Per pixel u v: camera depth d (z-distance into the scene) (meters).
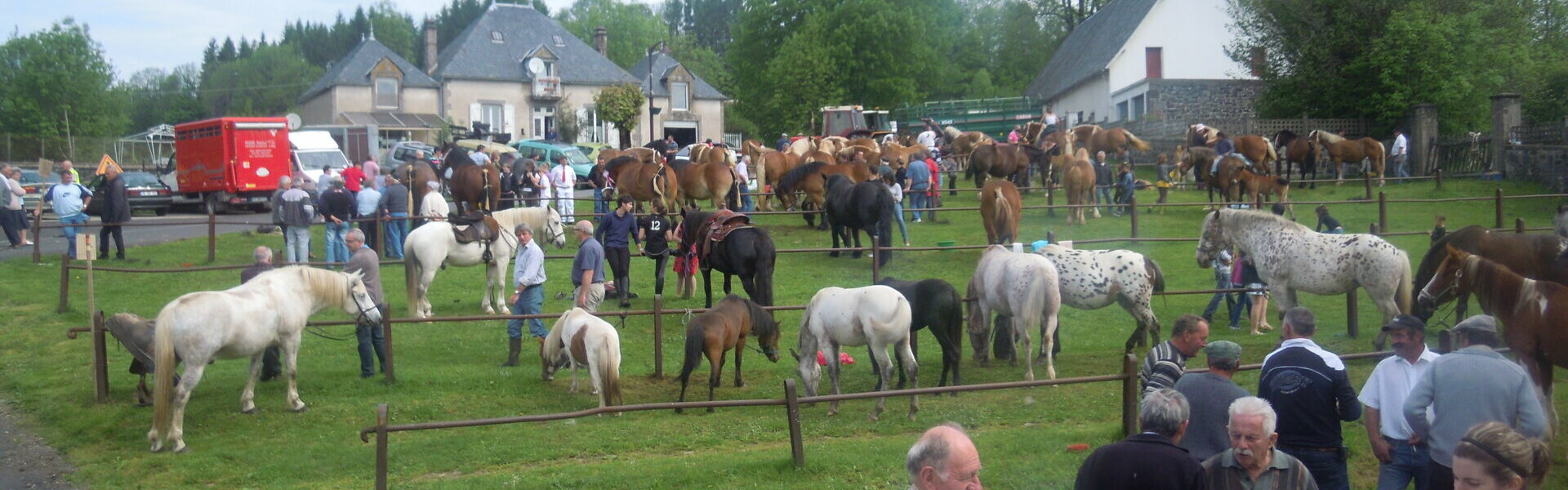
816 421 11.78
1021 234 24.78
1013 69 81.75
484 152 32.66
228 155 30.28
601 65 66.75
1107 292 13.41
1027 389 12.77
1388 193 30.67
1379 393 7.52
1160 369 7.87
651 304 18.42
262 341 11.80
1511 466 4.69
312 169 35.44
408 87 61.81
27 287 19.00
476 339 16.22
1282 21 41.62
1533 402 6.67
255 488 10.03
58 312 17.16
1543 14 41.69
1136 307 13.53
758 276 16.12
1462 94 37.53
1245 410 6.02
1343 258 13.52
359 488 9.86
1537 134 32.00
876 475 9.59
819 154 30.30
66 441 11.58
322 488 9.89
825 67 59.19
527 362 14.82
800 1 64.69
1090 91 54.66
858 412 12.18
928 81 65.81
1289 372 7.34
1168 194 32.97
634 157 27.81
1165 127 43.88
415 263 17.11
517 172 28.42
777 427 11.59
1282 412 7.32
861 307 11.71
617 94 59.72
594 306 15.12
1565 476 8.92
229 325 11.33
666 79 68.06
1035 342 15.44
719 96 70.62
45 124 56.41
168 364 10.99
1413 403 6.96
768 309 13.15
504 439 11.29
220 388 13.32
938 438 5.00
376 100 61.19
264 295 11.87
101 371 12.77
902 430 11.40
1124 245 23.16
